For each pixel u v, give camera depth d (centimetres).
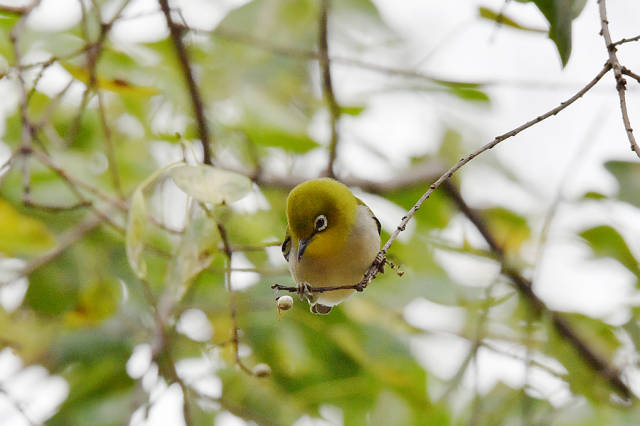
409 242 1295
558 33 750
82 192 1152
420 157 1333
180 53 1000
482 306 1135
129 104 1267
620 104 609
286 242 997
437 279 1210
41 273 1145
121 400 1083
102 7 1135
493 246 1280
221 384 1143
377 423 1194
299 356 1181
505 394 1100
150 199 1175
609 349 1215
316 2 1266
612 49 627
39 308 1145
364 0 1277
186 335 1134
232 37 1051
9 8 875
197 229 805
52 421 1067
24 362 1102
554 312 1204
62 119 1234
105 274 1166
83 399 1095
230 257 822
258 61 1267
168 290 795
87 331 1120
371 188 1254
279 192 1234
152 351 957
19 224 1159
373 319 1177
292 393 1170
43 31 1115
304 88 1300
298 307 1160
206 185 767
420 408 1187
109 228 1170
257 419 1096
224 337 1134
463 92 1248
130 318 1140
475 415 1030
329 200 908
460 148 1317
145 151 1262
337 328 1166
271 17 1267
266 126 1270
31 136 951
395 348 1165
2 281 1134
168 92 1184
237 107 1277
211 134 1197
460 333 1188
